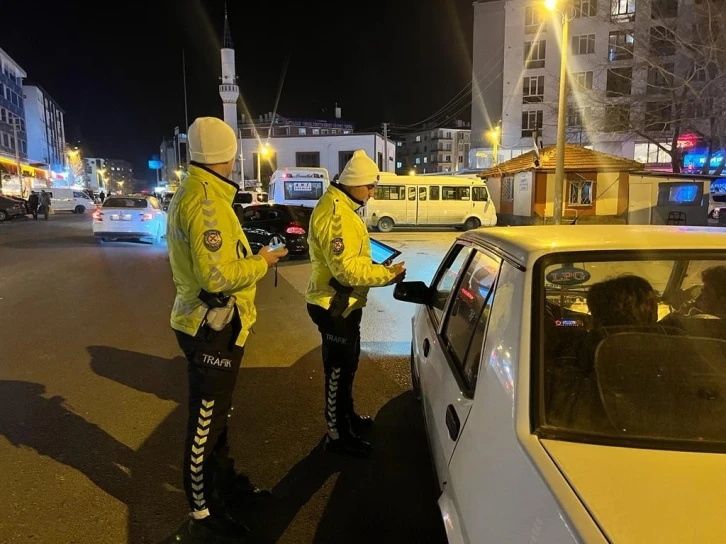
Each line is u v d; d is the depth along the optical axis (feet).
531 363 5.51
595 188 71.20
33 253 44.57
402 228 75.51
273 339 19.56
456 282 9.66
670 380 5.73
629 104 79.97
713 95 65.67
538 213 71.87
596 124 86.28
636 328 6.95
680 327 7.26
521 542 4.22
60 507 9.14
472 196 72.08
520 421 5.11
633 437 5.01
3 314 23.15
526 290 6.14
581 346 6.08
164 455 10.94
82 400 13.75
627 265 8.10
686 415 5.32
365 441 11.38
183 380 15.24
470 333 7.77
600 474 4.43
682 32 74.49
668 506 4.04
